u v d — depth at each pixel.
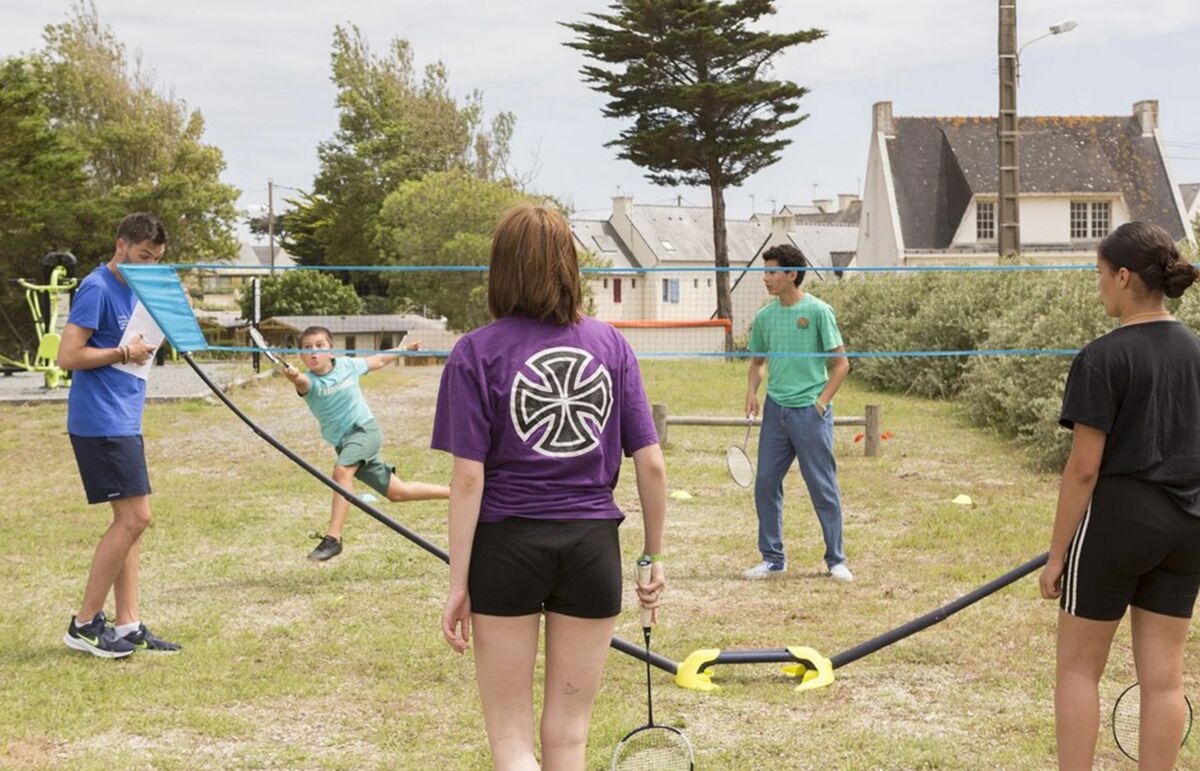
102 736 4.82
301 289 41.75
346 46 70.62
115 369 5.72
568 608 3.28
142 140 54.44
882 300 26.00
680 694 5.31
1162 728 3.80
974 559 8.07
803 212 95.38
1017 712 5.07
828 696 5.29
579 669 3.31
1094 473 3.73
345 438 7.95
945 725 4.92
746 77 43.44
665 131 42.97
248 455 13.66
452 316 47.47
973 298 21.34
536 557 3.20
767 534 7.70
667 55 42.72
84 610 5.84
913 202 47.91
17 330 44.12
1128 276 3.77
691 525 9.49
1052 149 48.12
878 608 6.84
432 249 49.06
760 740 4.73
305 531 9.09
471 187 50.31
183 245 52.41
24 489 11.23
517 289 3.27
